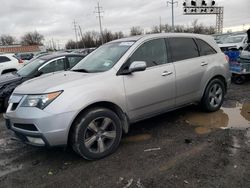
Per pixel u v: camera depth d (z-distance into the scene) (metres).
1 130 5.70
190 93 5.20
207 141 4.38
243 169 3.44
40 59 8.17
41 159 4.15
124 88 4.18
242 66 8.91
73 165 3.87
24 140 3.90
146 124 5.36
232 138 4.44
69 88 3.75
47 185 3.41
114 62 4.32
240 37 16.45
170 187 3.17
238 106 6.34
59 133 3.62
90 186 3.31
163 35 4.94
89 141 3.86
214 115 5.68
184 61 5.06
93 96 3.83
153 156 3.96
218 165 3.58
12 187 3.42
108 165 3.79
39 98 3.67
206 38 5.70
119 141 4.17
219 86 5.81
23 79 7.38
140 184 3.27
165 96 4.73
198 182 3.23
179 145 4.29
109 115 3.99
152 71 4.54
